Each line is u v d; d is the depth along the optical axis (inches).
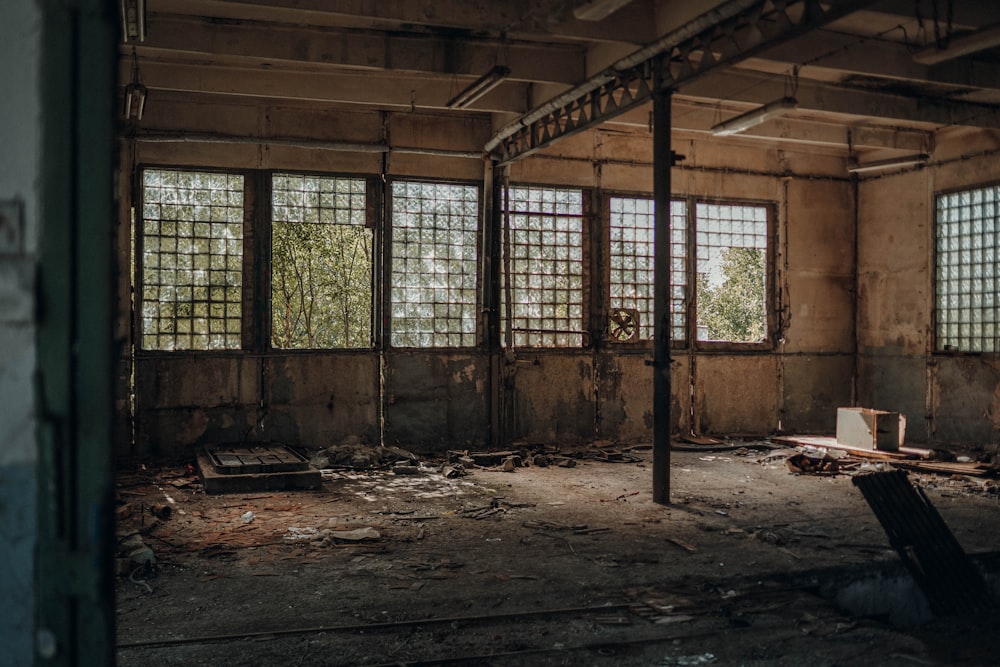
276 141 477.4
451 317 529.3
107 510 64.6
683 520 332.5
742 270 1024.2
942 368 557.0
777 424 604.1
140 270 460.4
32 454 63.2
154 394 462.0
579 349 553.6
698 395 583.5
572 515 340.8
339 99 443.8
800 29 277.9
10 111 62.6
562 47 404.2
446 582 245.9
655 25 347.6
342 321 745.0
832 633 211.6
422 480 424.5
